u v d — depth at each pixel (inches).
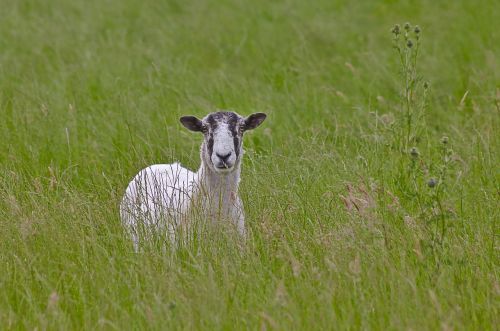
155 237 684.7
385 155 866.1
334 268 610.2
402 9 1576.0
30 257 654.5
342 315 585.0
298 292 603.8
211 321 570.9
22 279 636.7
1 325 583.2
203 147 705.0
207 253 659.4
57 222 705.0
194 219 682.2
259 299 607.5
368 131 960.3
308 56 1262.3
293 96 1101.1
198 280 610.9
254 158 880.3
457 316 568.1
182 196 722.2
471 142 915.4
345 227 673.0
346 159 850.1
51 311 588.7
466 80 1161.4
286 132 984.9
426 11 1546.5
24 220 684.7
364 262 641.0
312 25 1440.7
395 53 1230.9
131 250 681.6
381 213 713.0
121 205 744.3
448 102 1093.8
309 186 770.2
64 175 866.8
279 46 1350.9
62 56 1272.1
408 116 799.1
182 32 1413.6
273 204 731.4
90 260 660.7
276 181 781.9
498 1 1508.4
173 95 1099.3
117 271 641.0
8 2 1562.5
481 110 1026.1
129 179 837.2
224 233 670.5
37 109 1021.2
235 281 624.4
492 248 674.8
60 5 1562.5
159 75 1112.2
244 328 579.5
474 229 721.6
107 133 972.6
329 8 1609.3
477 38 1321.4
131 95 1067.9
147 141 926.4
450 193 781.9
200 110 1032.2
